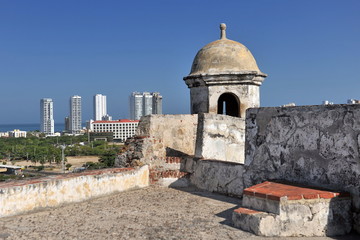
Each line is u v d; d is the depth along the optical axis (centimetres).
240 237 525
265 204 551
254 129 730
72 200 728
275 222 526
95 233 548
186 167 921
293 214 527
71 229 567
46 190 681
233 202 738
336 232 537
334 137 579
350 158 555
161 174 912
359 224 539
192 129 997
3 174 8244
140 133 955
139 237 530
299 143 635
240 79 1077
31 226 580
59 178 723
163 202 744
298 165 636
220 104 1319
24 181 691
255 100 1112
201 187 869
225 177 803
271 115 691
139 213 659
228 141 934
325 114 593
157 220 614
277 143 677
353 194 549
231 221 600
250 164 737
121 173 838
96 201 753
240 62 1094
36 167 9475
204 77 1074
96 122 16212
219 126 917
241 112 1090
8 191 626
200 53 1145
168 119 964
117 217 634
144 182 900
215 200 758
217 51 1109
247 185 741
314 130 610
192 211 670
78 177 742
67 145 14288
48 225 587
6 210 623
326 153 590
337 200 541
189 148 990
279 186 600
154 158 923
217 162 827
